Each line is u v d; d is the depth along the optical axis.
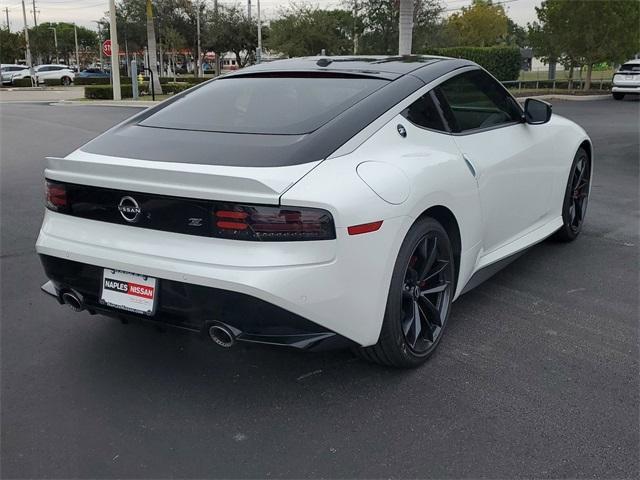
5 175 8.61
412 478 2.39
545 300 4.05
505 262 4.17
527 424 2.71
